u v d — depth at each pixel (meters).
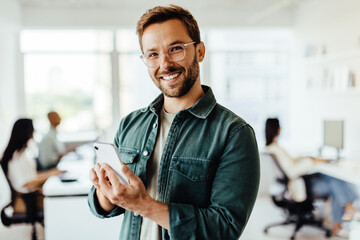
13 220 2.78
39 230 3.57
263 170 5.10
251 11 5.33
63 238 2.73
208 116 1.00
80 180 3.05
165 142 1.03
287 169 3.30
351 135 4.14
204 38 5.54
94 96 5.52
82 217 2.74
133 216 1.04
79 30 5.25
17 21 4.78
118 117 5.53
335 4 4.37
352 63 4.04
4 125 4.86
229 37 5.67
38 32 5.32
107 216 1.07
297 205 3.30
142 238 1.02
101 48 5.45
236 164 0.92
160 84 0.99
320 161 3.35
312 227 3.80
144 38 0.97
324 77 4.52
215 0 4.86
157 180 1.01
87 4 4.95
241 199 0.90
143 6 5.10
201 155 0.96
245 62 5.71
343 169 3.13
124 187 0.82
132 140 1.11
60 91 5.48
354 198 3.36
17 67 5.31
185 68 0.96
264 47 5.71
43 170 3.56
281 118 5.77
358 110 4.00
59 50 5.39
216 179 0.93
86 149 4.65
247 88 5.75
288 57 5.72
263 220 4.02
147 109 1.14
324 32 4.64
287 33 5.71
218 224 0.87
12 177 2.78
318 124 4.86
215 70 5.69
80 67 5.46
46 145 3.62
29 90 5.39
